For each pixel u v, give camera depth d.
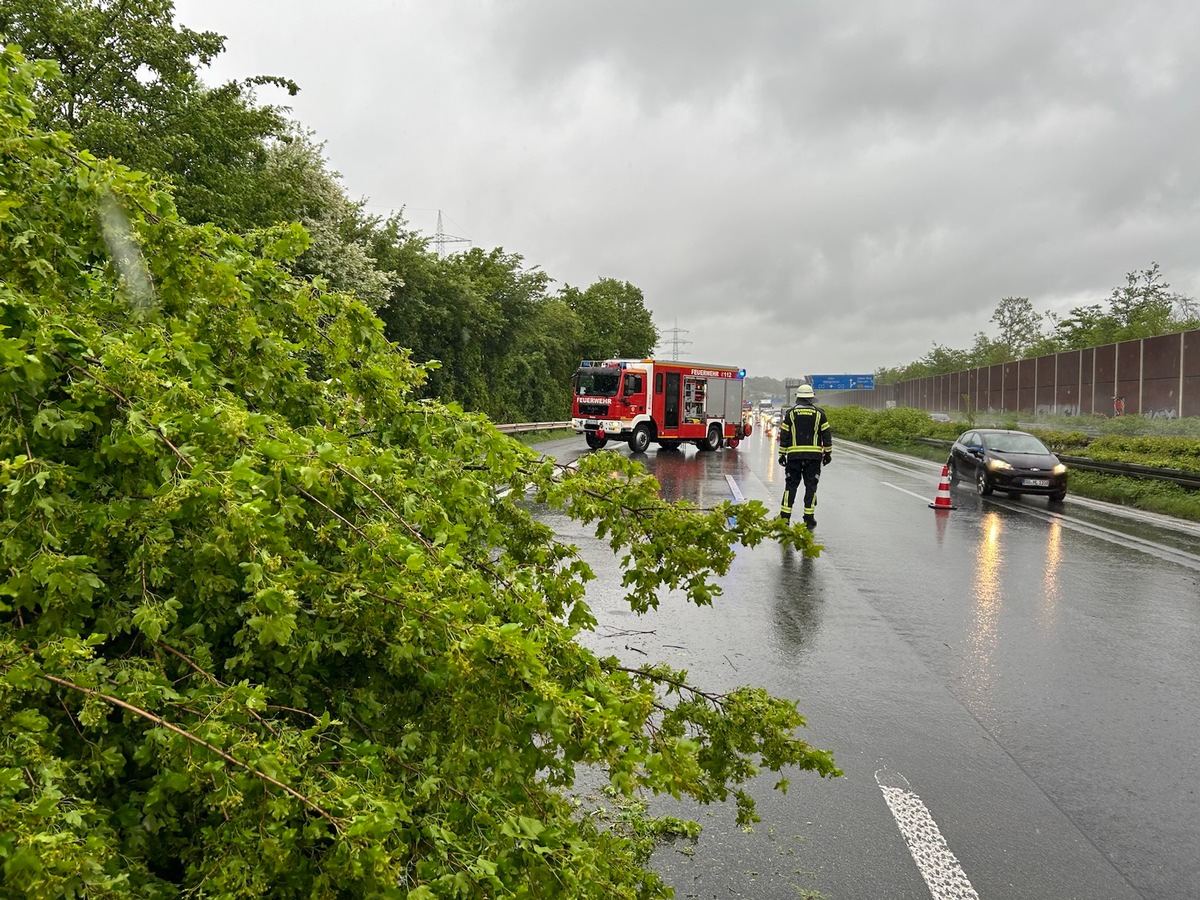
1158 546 11.19
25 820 1.20
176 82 12.40
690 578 2.85
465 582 1.81
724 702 2.58
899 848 3.44
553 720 1.62
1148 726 4.82
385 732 1.99
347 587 1.79
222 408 1.76
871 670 5.71
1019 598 7.96
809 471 12.12
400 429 2.77
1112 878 3.26
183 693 1.69
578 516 2.81
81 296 2.17
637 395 26.81
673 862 3.30
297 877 1.56
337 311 2.72
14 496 1.56
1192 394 24.80
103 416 1.73
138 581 1.66
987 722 4.83
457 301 29.34
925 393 57.12
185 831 1.71
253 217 13.48
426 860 1.62
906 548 10.66
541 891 1.70
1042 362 35.53
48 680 1.48
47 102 10.15
